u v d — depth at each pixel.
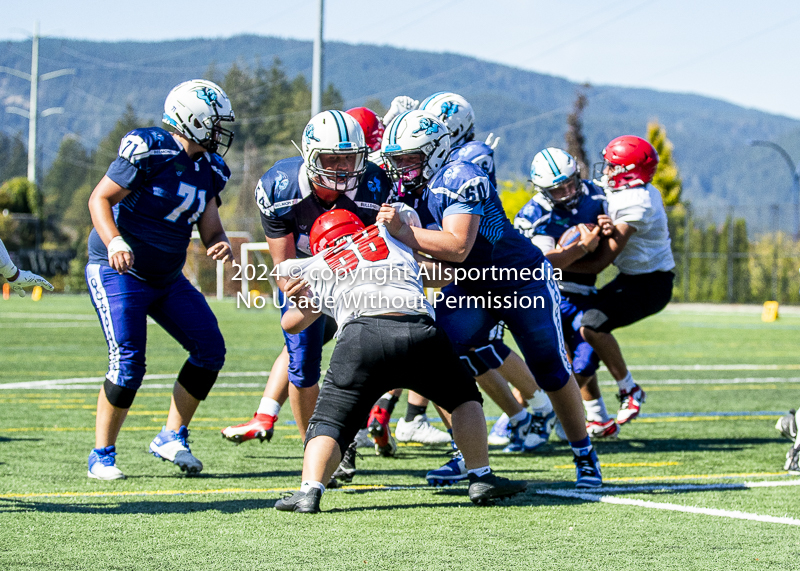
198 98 16.14
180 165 16.25
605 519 13.16
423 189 14.98
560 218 19.92
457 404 13.94
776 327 66.56
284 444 20.92
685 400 29.14
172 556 11.10
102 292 16.39
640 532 12.37
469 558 11.05
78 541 11.82
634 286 21.45
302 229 14.95
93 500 14.52
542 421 20.31
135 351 16.45
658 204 21.16
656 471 17.56
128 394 16.52
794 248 105.94
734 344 51.59
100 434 16.61
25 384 32.12
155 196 16.09
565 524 12.84
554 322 15.77
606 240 20.59
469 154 16.69
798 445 17.41
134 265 16.34
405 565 10.74
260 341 52.22
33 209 184.00
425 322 13.18
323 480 13.63
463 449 14.02
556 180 18.97
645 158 20.72
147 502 14.37
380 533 12.29
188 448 17.20
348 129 13.70
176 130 16.34
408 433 20.59
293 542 11.79
